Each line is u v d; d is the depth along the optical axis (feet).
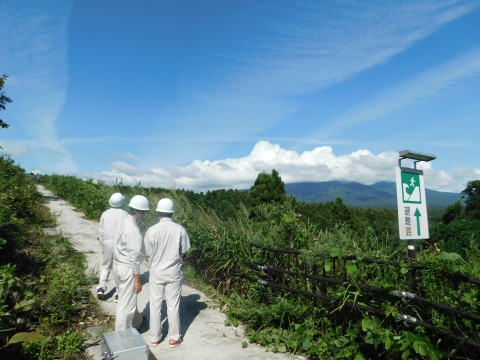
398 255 14.16
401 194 11.66
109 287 21.86
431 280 11.12
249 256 19.79
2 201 34.94
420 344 10.46
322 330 15.24
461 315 10.11
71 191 64.80
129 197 42.86
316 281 16.06
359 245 16.28
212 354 14.26
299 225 20.27
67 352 13.87
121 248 15.16
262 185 101.45
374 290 12.58
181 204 27.78
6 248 21.77
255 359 13.93
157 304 14.96
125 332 12.28
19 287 17.93
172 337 14.90
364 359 12.42
